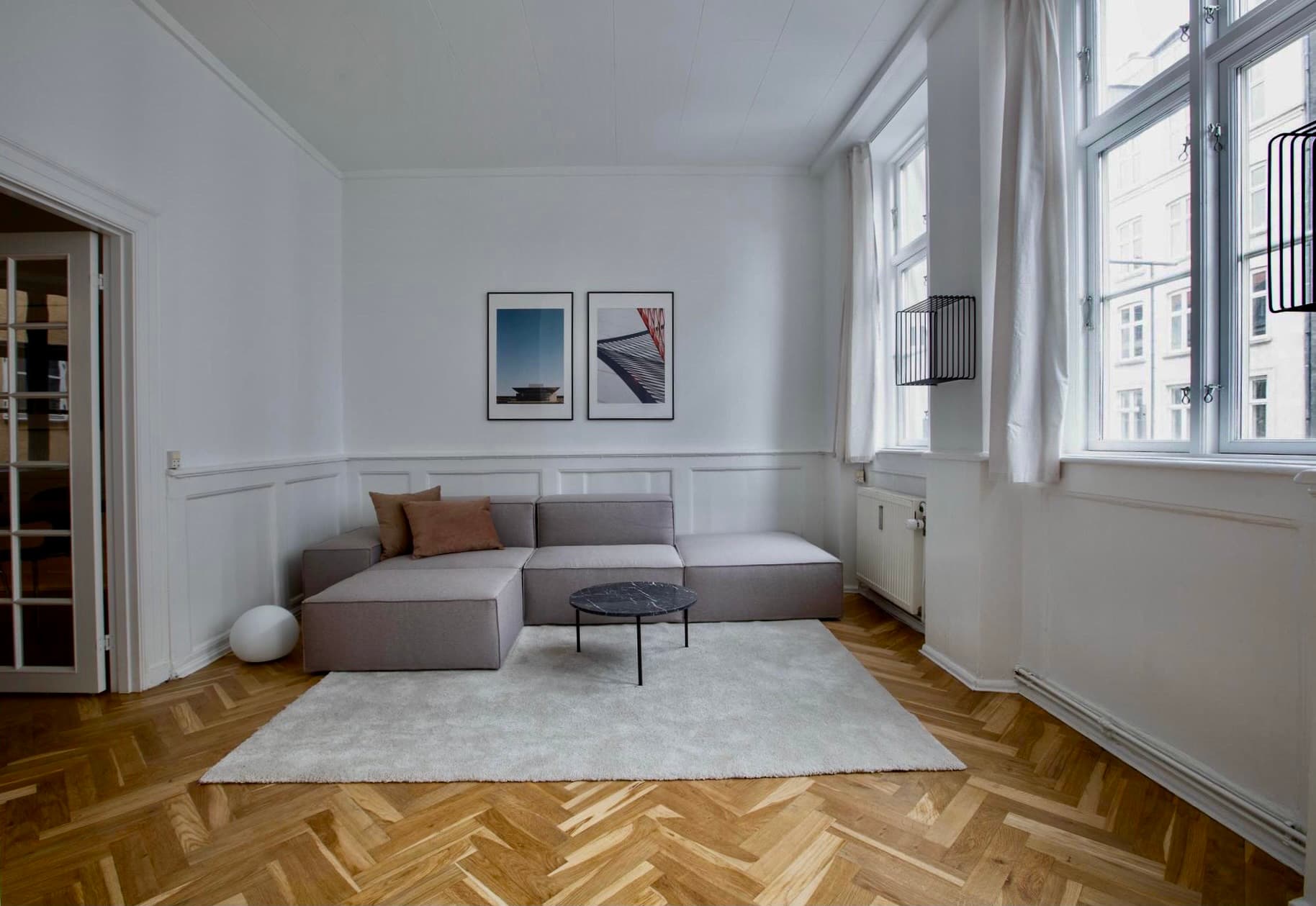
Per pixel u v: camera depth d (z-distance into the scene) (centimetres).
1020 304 217
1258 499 149
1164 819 162
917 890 139
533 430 429
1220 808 159
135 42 246
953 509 261
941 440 277
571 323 427
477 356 427
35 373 249
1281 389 158
